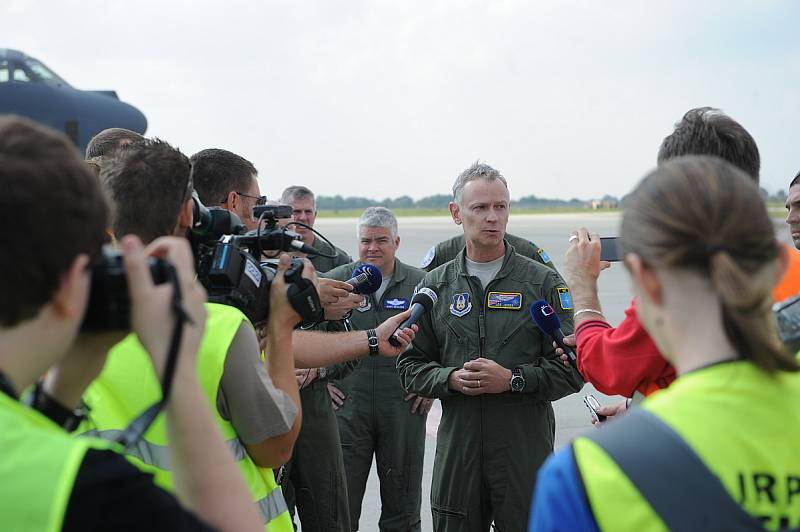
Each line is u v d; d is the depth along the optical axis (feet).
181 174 6.14
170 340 3.36
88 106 50.19
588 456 3.31
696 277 3.42
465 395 10.68
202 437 3.43
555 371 10.48
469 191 11.20
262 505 6.01
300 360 8.47
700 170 3.53
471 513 10.68
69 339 3.28
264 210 7.02
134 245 3.38
